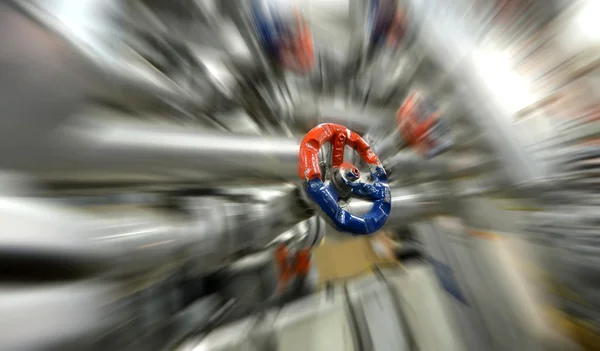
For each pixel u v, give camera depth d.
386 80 1.20
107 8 0.46
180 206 0.42
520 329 0.96
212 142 0.46
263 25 0.84
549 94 1.28
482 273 1.02
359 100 1.13
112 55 0.41
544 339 0.96
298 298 0.77
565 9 1.45
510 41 1.33
